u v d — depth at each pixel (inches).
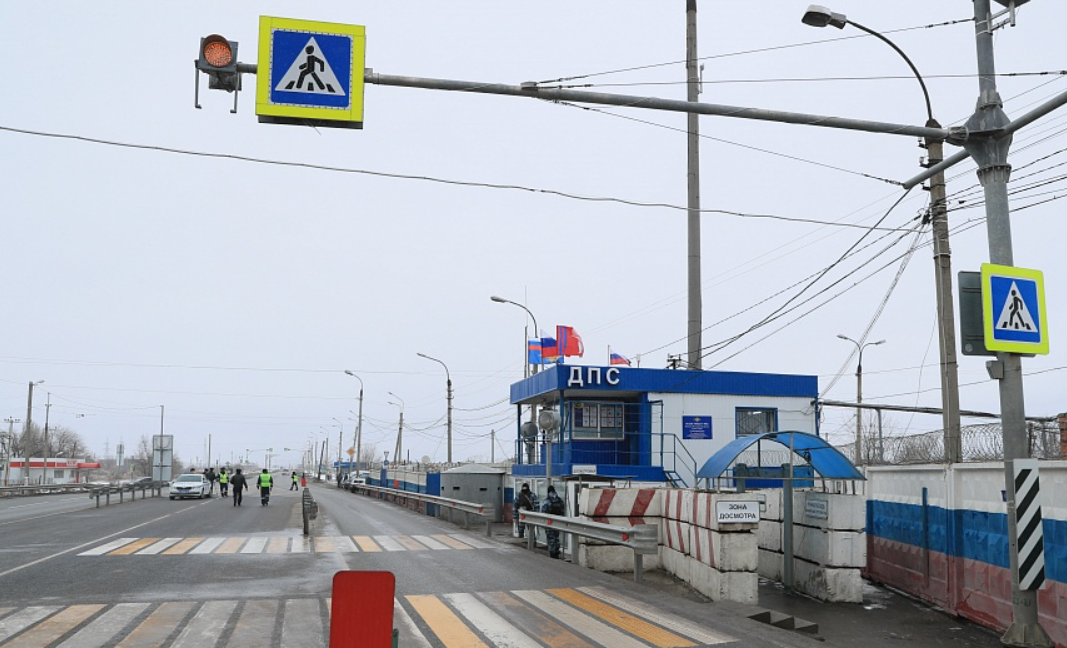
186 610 399.9
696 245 1059.9
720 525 458.6
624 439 1122.7
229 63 367.6
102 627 361.1
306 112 367.9
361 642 184.2
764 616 407.5
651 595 456.8
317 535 832.9
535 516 683.4
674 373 1069.1
